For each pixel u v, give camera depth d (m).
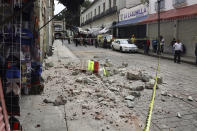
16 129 3.32
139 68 11.59
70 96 5.68
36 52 5.42
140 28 25.14
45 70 9.55
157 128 4.15
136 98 5.93
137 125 4.14
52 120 4.18
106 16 38.56
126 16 29.03
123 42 22.83
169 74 10.02
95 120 4.25
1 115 2.83
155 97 6.08
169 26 19.67
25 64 5.23
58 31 46.34
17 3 3.35
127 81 7.90
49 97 5.51
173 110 5.12
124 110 4.93
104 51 22.98
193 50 16.75
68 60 13.81
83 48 27.11
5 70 3.32
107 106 5.08
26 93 5.60
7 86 3.32
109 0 37.06
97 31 33.38
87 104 5.14
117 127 4.01
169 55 18.34
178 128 4.18
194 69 11.79
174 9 18.56
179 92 6.75
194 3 16.27
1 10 3.35
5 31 3.30
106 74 8.92
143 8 24.03
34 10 5.02
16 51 3.33
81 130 3.82
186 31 17.47
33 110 4.63
